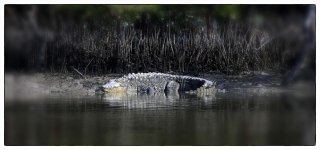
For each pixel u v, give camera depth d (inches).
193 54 3009.4
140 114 1748.3
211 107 1902.1
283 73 2861.7
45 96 2288.4
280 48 2982.3
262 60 2972.4
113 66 3014.3
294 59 2906.0
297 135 1440.7
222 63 2947.8
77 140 1382.9
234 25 3058.6
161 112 1791.3
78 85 2637.8
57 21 3038.9
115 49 3009.4
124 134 1438.2
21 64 2952.8
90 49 2977.4
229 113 1763.0
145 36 3063.5
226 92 2439.7
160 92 2588.6
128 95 2418.8
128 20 3070.9
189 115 1723.7
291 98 2158.0
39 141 1376.7
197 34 3048.7
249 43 2984.7
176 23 3102.9
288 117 1686.8
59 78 2795.3
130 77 2610.7
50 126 1552.7
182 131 1453.0
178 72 2989.7
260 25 3053.6
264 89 2509.8
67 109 1871.3
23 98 2194.9
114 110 1845.5
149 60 3006.9
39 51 2970.0
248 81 2723.9
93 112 1800.0
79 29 3041.3
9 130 1503.4
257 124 1579.7
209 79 2778.1
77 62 2979.8
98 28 3065.9
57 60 2967.5
